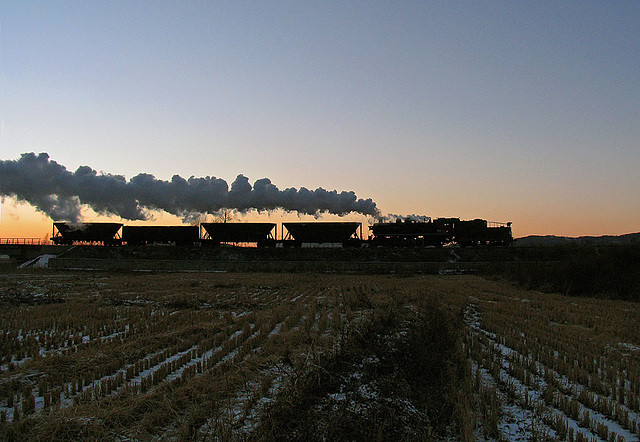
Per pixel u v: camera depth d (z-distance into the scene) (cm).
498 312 2486
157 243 7256
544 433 859
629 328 2020
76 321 2098
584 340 1733
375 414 863
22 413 978
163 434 870
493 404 979
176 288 3794
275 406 900
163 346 1619
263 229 6925
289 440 784
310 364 1151
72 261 6312
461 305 2600
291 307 2592
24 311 2425
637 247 3894
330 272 5812
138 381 1205
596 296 3419
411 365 1148
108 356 1436
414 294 3164
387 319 1812
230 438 815
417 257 6225
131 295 3253
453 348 1443
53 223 7250
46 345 1591
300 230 6894
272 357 1386
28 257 7794
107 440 845
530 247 6456
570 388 1124
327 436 800
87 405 987
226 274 5409
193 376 1212
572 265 3903
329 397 991
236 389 1115
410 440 804
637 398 1045
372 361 1231
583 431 909
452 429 895
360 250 6391
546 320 2197
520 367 1284
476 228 6675
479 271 5566
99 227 7256
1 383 1173
